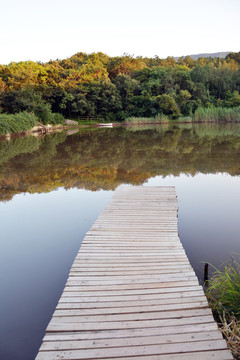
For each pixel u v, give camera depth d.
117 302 2.68
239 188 7.04
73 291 2.86
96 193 7.02
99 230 4.38
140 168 9.73
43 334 2.62
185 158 11.31
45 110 29.45
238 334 2.39
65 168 9.91
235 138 17.39
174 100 38.41
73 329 2.36
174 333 2.30
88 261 3.44
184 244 4.21
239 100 37.91
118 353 2.13
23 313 2.90
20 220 5.45
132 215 5.01
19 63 40.00
